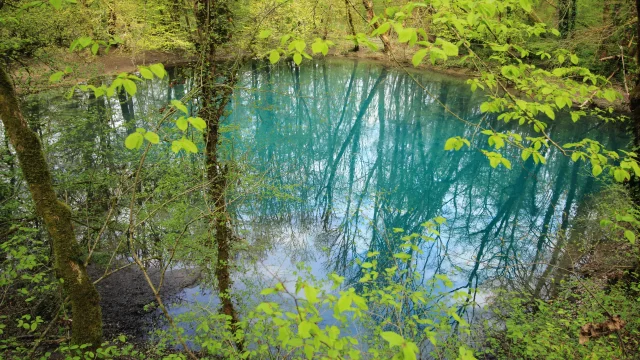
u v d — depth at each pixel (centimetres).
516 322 655
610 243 979
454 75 2772
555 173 1678
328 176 1744
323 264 1016
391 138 2148
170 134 567
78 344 433
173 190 697
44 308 647
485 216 1444
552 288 901
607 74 1412
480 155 1872
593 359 467
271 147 1564
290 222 1223
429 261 1059
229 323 493
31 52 866
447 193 1662
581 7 1620
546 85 389
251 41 601
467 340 652
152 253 906
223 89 598
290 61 2755
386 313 543
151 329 752
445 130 2162
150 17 1350
